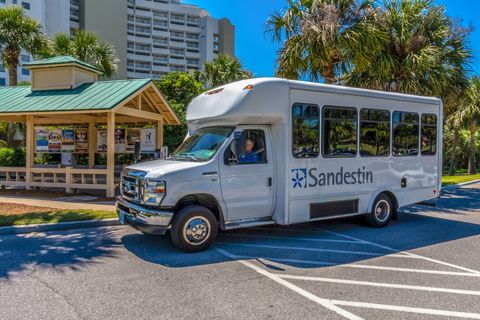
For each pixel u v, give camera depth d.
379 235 7.78
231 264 5.73
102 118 15.20
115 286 4.79
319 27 11.66
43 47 22.03
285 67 12.91
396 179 8.60
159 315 3.98
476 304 4.34
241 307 4.19
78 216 8.66
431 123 9.24
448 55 14.37
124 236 7.43
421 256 6.28
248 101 6.52
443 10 14.30
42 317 3.91
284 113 6.84
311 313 4.05
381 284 4.95
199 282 4.95
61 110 12.09
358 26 11.99
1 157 14.63
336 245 6.93
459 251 6.62
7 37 20.61
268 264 5.75
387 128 8.41
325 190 7.42
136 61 87.19
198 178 6.16
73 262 5.78
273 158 6.94
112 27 77.69
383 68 12.99
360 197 8.01
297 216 7.04
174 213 6.13
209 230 6.36
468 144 38.03
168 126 22.16
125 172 6.95
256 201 6.75
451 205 12.54
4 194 12.67
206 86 32.59
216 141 6.63
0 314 3.98
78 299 4.38
